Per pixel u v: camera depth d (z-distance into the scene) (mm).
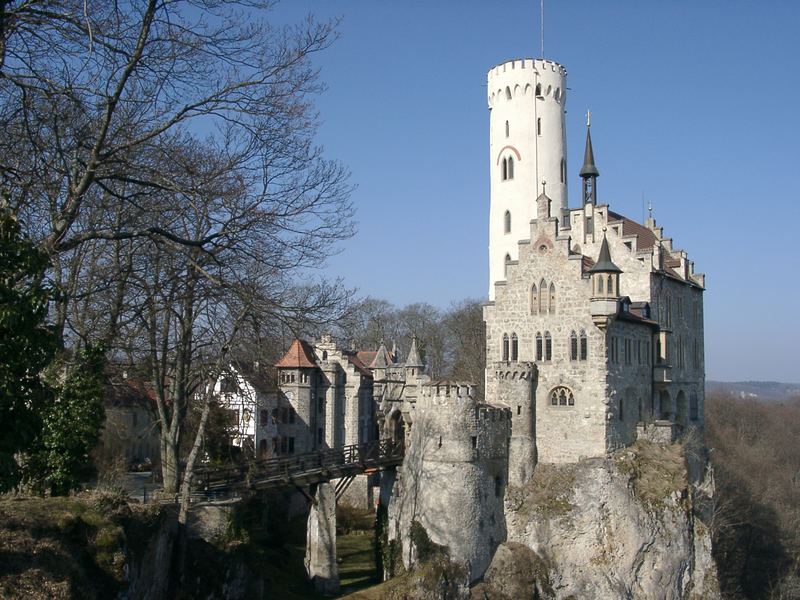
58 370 38719
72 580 26172
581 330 65250
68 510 31328
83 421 36812
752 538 91562
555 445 65688
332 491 57406
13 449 22922
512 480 65062
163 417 45750
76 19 25125
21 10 24609
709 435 133125
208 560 44531
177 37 28391
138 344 47938
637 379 70062
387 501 65250
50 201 30188
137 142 28016
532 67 87438
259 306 33969
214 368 43062
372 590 55000
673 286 78562
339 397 94250
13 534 27203
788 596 81375
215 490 51344
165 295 41656
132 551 33000
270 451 85125
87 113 28781
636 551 62031
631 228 80875
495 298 69250
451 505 59469
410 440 64125
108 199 37938
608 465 63344
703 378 85438
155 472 67188
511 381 66062
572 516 62625
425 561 57656
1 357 22484
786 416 180750
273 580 55219
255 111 30828
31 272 23266
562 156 89562
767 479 115062
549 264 66938
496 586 59875
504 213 88438
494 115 90375
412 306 139250
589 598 61062
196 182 33438
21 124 28281
